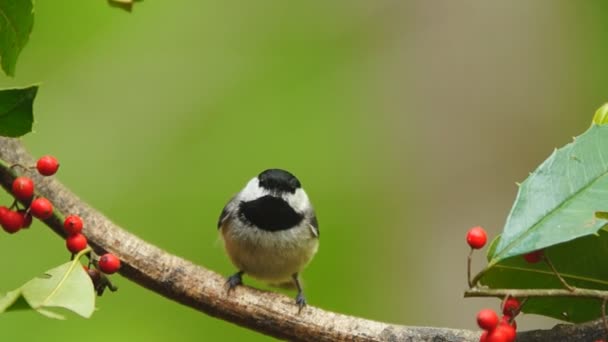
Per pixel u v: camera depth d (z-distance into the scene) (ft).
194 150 46.29
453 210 45.21
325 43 49.73
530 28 47.52
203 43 49.52
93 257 16.35
